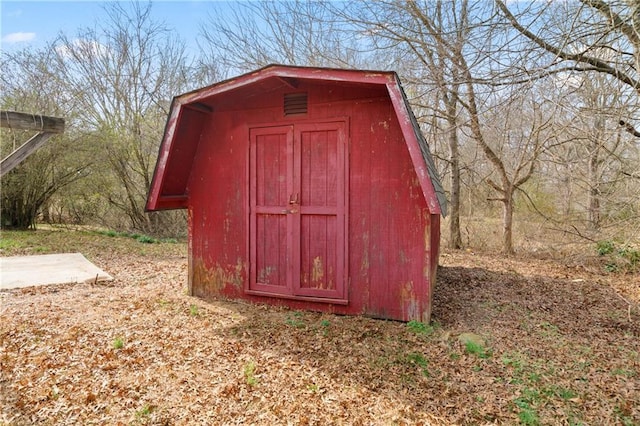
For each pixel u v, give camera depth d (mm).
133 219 13797
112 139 12883
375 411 2480
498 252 9492
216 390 2699
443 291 5684
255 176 4715
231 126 4816
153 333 3707
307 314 4379
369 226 4230
